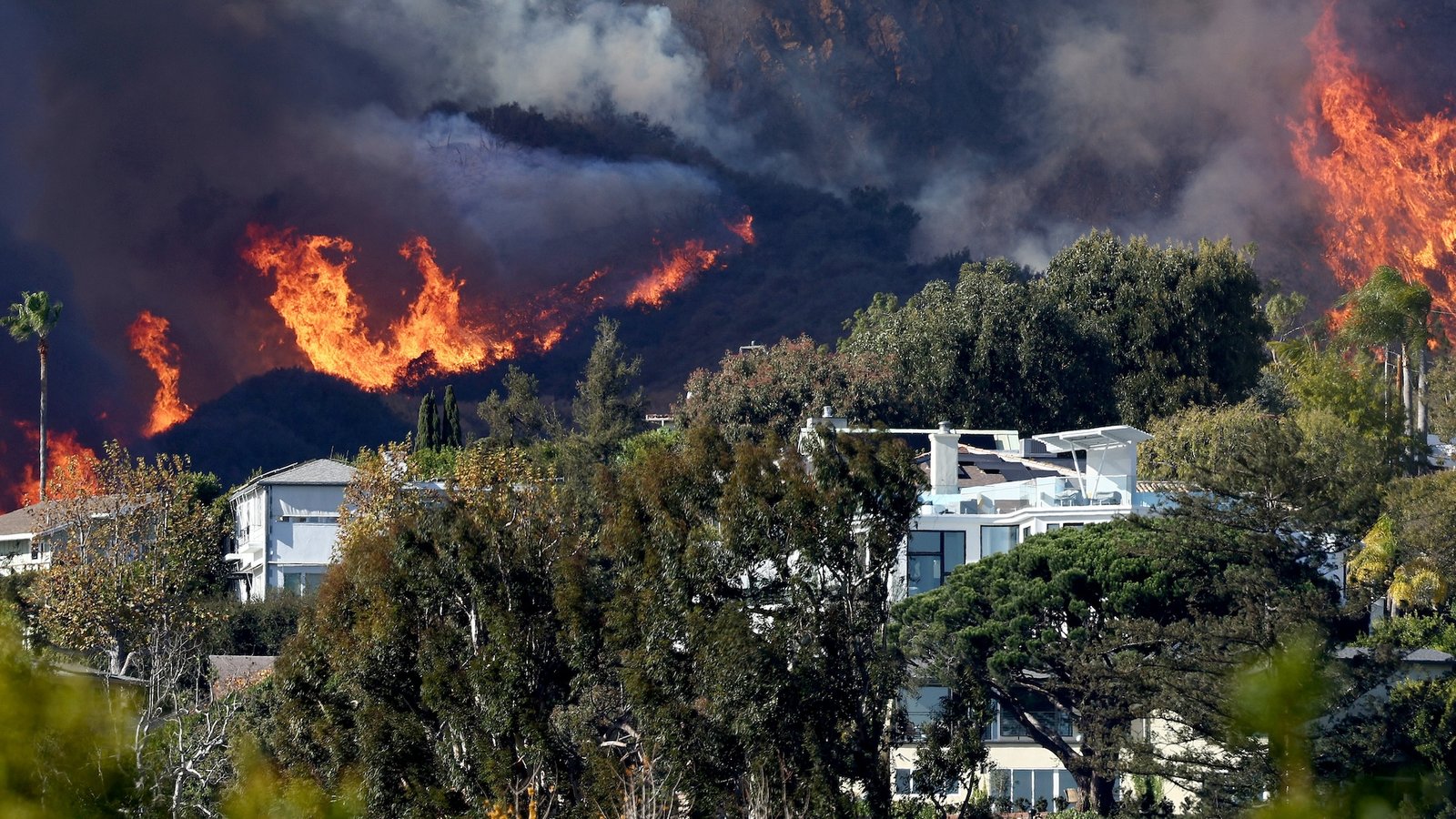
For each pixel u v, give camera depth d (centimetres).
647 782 8800
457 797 9856
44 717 6450
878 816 9450
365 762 9812
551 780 9575
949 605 11450
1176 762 9600
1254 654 8956
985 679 10950
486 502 11438
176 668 11294
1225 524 10619
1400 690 9356
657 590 9600
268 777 8225
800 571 9581
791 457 9900
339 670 10281
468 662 10106
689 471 10144
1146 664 9812
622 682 9744
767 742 9106
